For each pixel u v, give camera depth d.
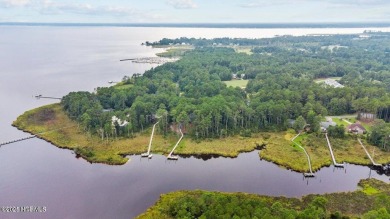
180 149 148.25
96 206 106.19
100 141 154.88
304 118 175.75
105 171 130.62
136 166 135.25
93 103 183.38
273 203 101.69
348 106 194.75
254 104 181.12
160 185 119.94
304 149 147.38
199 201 97.75
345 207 102.69
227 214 85.62
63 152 147.12
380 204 97.50
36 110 195.25
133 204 107.62
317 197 100.62
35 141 157.38
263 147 153.25
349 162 137.88
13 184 119.50
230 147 150.75
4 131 168.00
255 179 124.56
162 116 165.12
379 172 132.75
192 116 167.88
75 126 172.50
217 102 174.38
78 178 124.50
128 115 168.38
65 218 99.88
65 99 196.50
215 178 125.31
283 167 134.25
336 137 160.50
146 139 158.25
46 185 119.06
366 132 163.38
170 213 98.69
